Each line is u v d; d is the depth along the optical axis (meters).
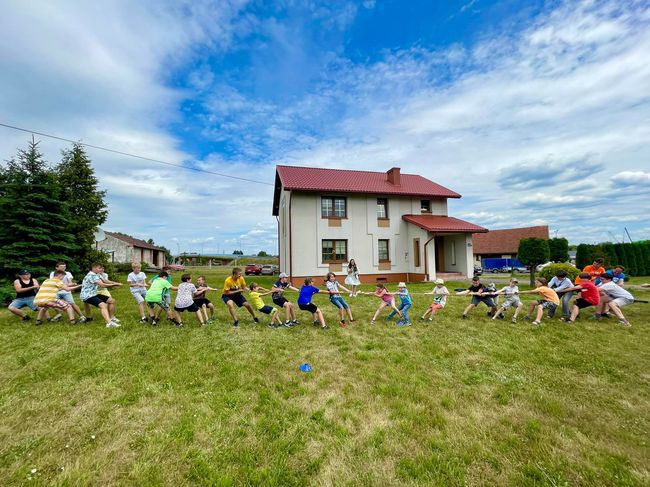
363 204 20.12
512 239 39.81
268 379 4.48
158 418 3.42
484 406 3.74
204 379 4.45
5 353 5.30
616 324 7.64
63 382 4.24
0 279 11.02
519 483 2.51
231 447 2.93
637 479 2.55
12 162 12.66
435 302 8.35
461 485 2.49
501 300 11.10
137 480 2.51
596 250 20.28
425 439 3.08
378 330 7.26
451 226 19.25
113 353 5.36
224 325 7.60
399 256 20.67
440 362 5.17
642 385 4.32
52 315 8.30
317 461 2.75
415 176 24.36
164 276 7.60
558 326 7.51
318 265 19.03
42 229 12.02
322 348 5.92
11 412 3.48
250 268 35.66
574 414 3.58
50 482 2.49
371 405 3.74
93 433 3.13
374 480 2.53
